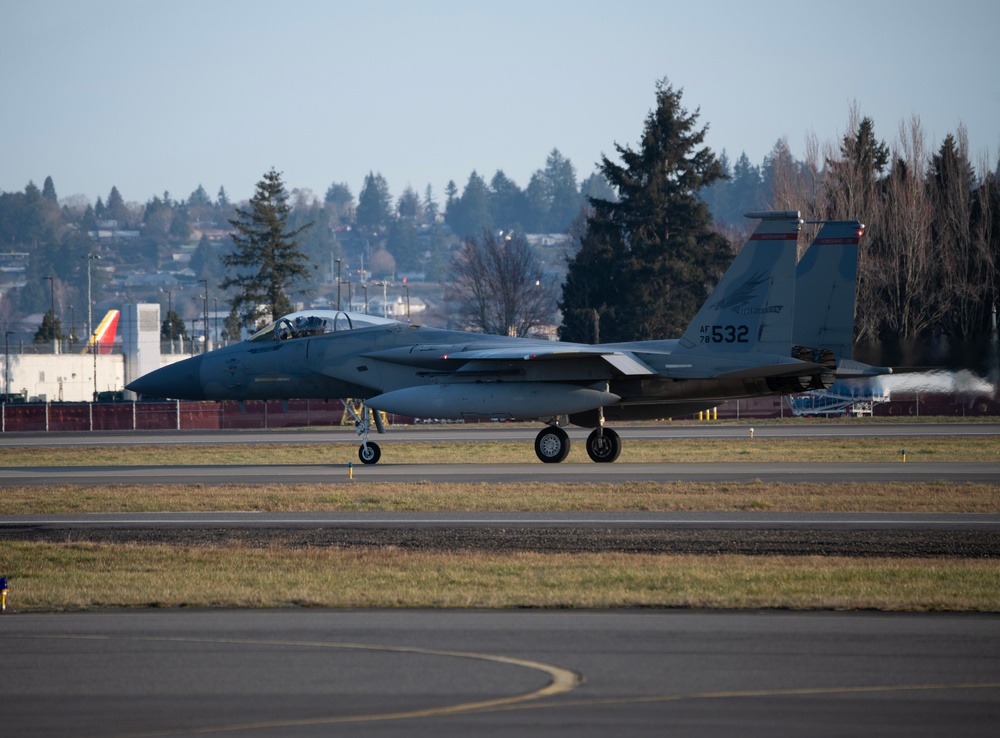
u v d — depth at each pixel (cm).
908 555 5453
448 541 6022
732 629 3834
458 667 3362
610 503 7381
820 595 4400
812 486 8156
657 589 4562
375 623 3969
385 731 2791
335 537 6216
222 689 3152
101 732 2798
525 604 4256
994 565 5072
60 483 9388
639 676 3250
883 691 3097
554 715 2903
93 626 3956
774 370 10044
